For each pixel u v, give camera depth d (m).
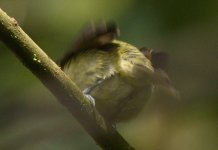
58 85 6.14
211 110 12.02
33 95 11.84
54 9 11.99
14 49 5.87
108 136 6.73
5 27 5.77
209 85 11.88
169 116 12.38
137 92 7.77
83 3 11.81
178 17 11.30
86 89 7.81
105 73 7.77
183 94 11.88
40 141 11.67
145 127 12.36
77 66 7.91
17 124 11.66
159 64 8.17
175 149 12.19
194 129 12.18
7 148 11.47
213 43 11.52
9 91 11.74
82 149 11.73
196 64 11.73
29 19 12.02
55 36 11.84
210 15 11.32
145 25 11.33
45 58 6.01
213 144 12.07
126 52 7.86
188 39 11.45
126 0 11.59
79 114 6.44
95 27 7.20
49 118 11.85
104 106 7.86
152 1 11.39
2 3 12.10
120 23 11.41
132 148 6.91
